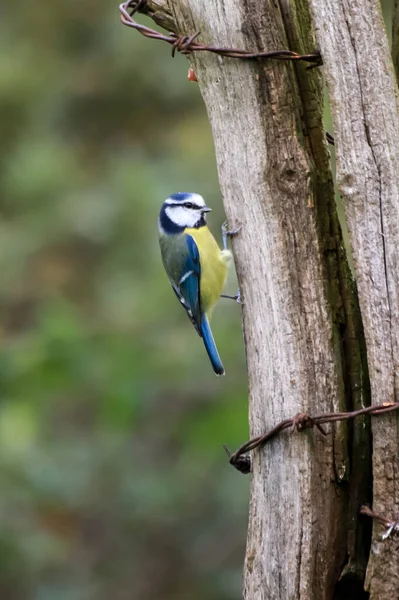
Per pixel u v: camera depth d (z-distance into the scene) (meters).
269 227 5.73
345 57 5.37
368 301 5.35
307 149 5.75
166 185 15.33
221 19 5.77
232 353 12.62
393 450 5.30
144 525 12.07
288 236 5.69
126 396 12.36
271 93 5.69
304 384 5.64
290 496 5.65
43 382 12.29
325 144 5.79
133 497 12.05
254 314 5.84
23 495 11.55
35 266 15.44
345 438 5.59
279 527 5.69
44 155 16.55
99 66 18.27
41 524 11.86
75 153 17.28
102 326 13.68
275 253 5.71
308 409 5.62
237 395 12.20
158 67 17.95
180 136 16.80
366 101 5.34
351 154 5.37
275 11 5.69
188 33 5.96
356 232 5.36
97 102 17.94
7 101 17.64
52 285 15.07
